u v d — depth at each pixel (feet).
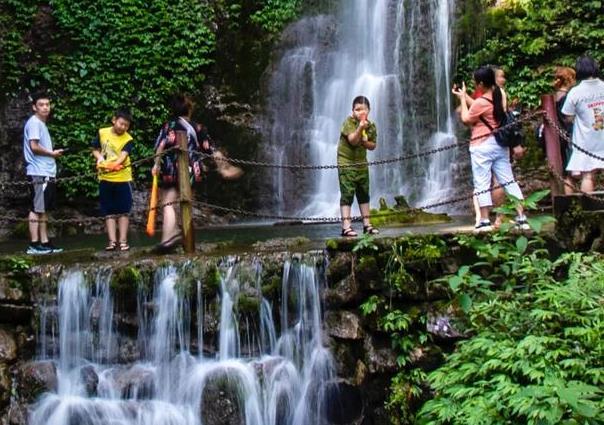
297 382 24.18
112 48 49.16
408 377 22.77
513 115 27.66
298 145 48.14
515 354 18.54
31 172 30.45
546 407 16.60
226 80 50.08
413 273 23.57
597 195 24.89
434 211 43.27
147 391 24.52
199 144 28.50
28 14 48.60
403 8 48.55
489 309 20.77
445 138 45.80
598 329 18.79
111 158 30.17
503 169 26.43
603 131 26.37
